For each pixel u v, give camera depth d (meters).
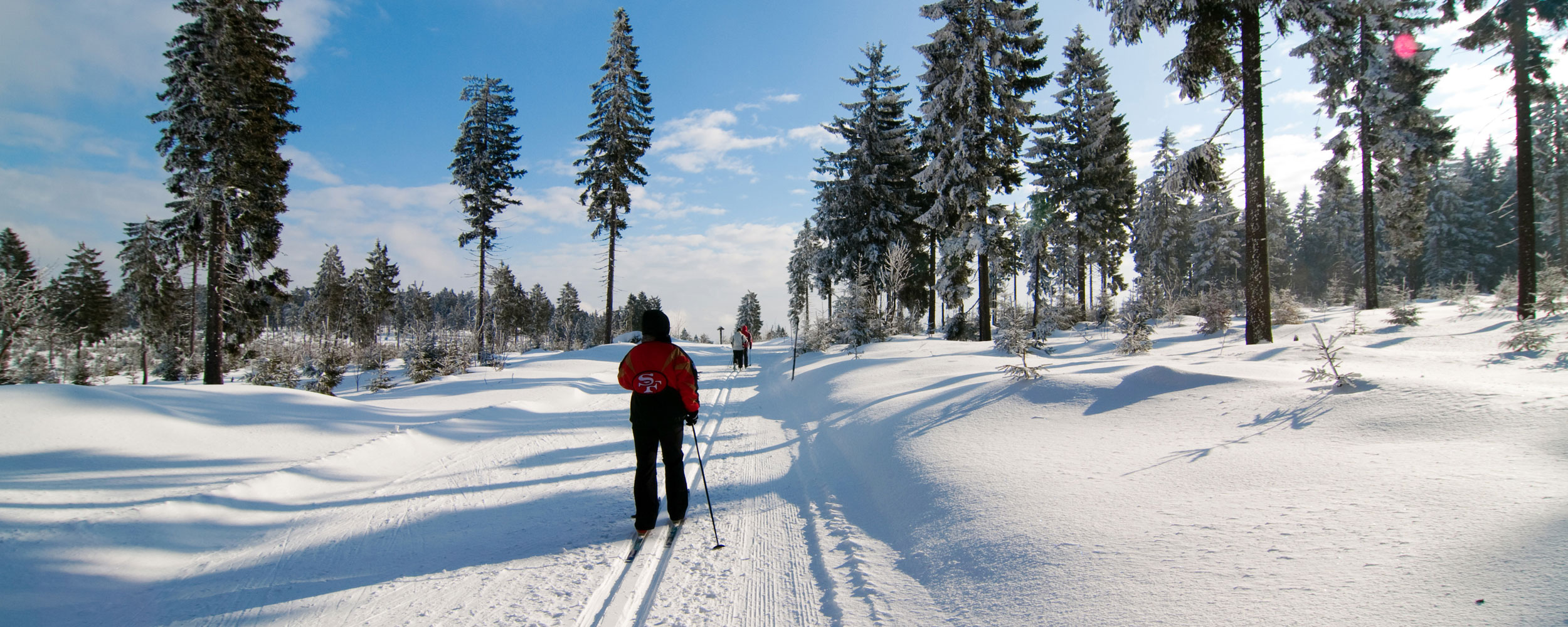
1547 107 29.31
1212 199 45.19
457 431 7.86
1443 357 8.17
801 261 51.69
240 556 3.80
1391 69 22.08
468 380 15.99
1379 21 21.50
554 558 3.73
